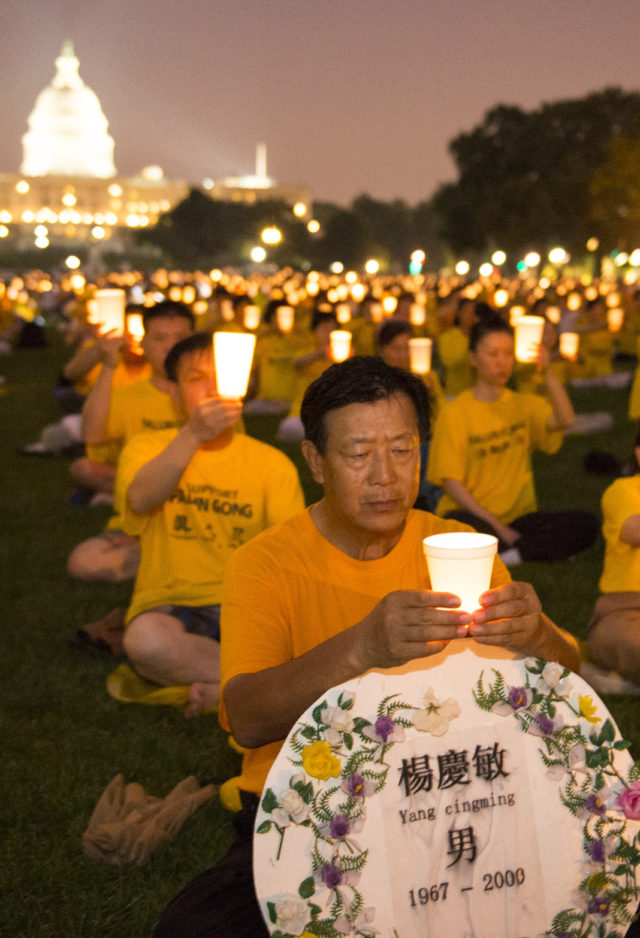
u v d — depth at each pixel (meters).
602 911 2.32
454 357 13.12
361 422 2.44
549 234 74.44
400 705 2.29
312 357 12.95
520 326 6.92
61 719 4.99
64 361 25.11
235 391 4.52
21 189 98.00
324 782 2.24
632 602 5.07
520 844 2.30
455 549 2.15
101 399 6.12
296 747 2.25
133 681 5.29
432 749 2.29
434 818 2.28
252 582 2.71
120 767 4.50
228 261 125.94
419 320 15.52
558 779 2.33
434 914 2.26
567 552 7.24
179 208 126.56
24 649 5.96
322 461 2.57
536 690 2.34
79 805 4.19
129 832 3.82
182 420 6.14
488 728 2.31
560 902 2.32
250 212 125.62
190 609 4.97
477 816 2.29
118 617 5.93
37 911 3.51
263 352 15.95
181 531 4.86
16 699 5.22
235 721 2.56
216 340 4.46
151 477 4.59
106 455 6.57
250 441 4.82
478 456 6.91
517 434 6.97
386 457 2.46
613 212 67.69
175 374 4.73
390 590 2.71
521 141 78.44
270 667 2.58
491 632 2.20
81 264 125.69
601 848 2.33
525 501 7.20
